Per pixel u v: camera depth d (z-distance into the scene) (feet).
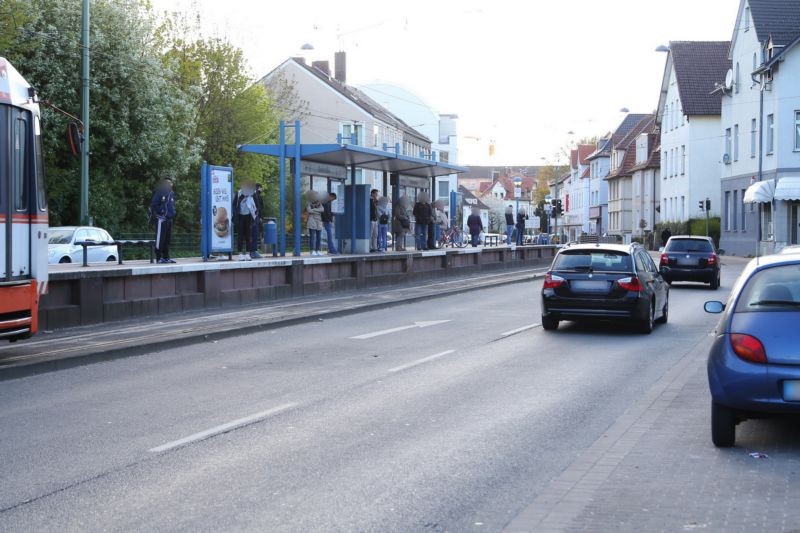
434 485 22.47
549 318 57.98
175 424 29.84
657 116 263.08
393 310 74.79
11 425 29.76
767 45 175.42
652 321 58.59
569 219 429.79
